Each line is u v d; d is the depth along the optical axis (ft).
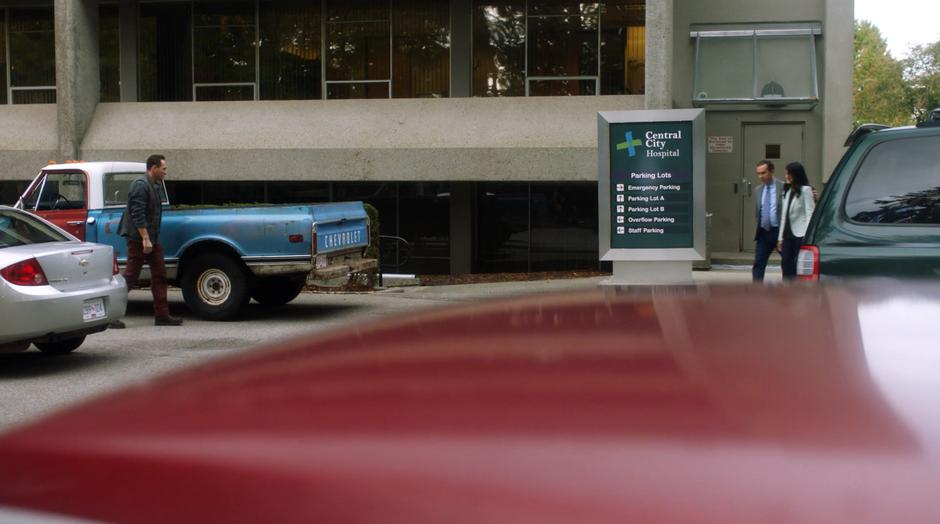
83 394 24.56
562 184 64.08
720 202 60.23
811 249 18.86
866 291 4.89
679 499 2.03
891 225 18.28
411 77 65.10
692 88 59.67
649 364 3.12
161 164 37.27
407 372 3.22
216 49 67.41
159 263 37.60
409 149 60.49
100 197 43.47
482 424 2.51
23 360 29.81
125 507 2.23
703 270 54.90
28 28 70.08
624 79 62.54
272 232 37.65
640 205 41.09
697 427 2.40
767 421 2.43
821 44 58.80
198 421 2.77
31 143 65.87
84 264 28.60
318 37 66.13
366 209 50.90
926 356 3.16
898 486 2.04
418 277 58.54
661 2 55.16
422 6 64.80
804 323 3.85
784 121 59.31
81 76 65.41
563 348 3.48
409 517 2.02
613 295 5.05
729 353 3.26
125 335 35.09
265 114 64.34
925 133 18.56
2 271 26.61
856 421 2.40
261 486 2.24
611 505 2.02
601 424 2.45
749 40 59.16
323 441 2.48
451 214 64.59
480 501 2.06
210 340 33.71
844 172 18.97
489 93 63.98
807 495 2.02
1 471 2.53
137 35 68.13
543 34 63.26
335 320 38.83
